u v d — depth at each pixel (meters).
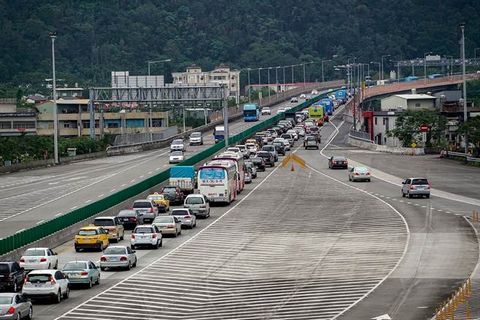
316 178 179.12
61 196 154.38
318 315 71.69
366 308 73.56
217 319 71.38
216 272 91.56
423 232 112.38
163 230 113.56
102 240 105.38
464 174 181.88
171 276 89.81
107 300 79.19
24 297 74.06
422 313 71.06
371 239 108.62
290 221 124.88
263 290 82.50
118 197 131.75
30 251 90.31
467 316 69.12
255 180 178.12
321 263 94.81
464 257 95.56
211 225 123.25
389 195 150.38
